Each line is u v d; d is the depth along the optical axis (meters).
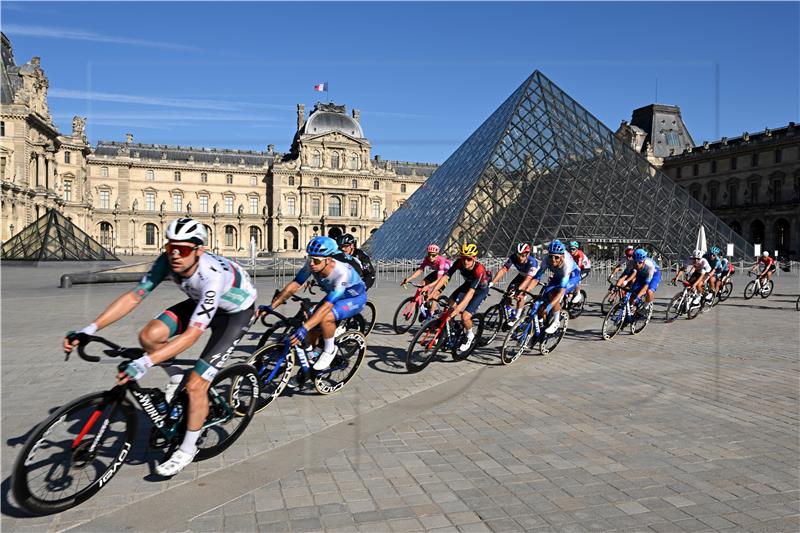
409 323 20.06
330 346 10.30
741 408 10.16
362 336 11.50
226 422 8.02
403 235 61.09
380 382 11.85
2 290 34.19
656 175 61.91
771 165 118.06
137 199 164.25
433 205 59.78
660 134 147.62
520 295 15.00
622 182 58.31
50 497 6.28
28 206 105.88
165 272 7.22
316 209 166.12
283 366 9.74
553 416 9.62
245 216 168.62
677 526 5.88
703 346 16.48
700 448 8.13
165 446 7.33
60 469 6.36
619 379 12.33
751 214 121.06
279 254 160.88
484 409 10.00
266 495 6.50
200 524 5.80
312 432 8.68
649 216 57.19
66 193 137.25
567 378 12.39
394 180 179.38
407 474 7.12
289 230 169.25
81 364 13.09
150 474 7.06
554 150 57.78
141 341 7.25
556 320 14.65
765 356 15.00
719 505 6.35
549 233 51.88
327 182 165.88
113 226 161.38
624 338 17.89
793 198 113.50
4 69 106.94
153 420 7.00
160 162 164.38
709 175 132.00
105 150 165.38
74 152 138.25
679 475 7.17
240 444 8.14
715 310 26.39
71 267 66.50
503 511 6.16
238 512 6.07
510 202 52.69
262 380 9.38
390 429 8.86
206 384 7.18
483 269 13.50
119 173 162.62
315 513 6.06
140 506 6.20
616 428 9.00
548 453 7.89
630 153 62.03
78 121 139.12
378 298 29.78
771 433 8.81
